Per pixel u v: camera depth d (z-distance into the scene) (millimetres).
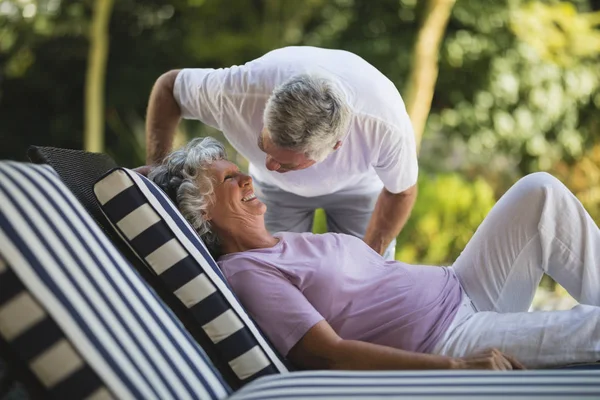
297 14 10062
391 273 2959
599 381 2090
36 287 1939
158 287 2602
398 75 9922
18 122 10203
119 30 10117
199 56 9953
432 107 10047
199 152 2924
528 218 3104
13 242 1970
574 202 3074
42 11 9602
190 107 3561
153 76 10109
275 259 2838
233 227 2914
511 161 10047
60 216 2195
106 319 2076
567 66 9789
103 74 9859
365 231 4000
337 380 2178
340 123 2873
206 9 10070
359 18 10250
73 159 2924
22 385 2008
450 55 9734
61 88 10172
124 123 10250
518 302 3205
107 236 2590
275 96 2846
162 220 2582
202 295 2562
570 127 9898
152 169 3035
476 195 8773
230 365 2562
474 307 3176
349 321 2846
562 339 2762
